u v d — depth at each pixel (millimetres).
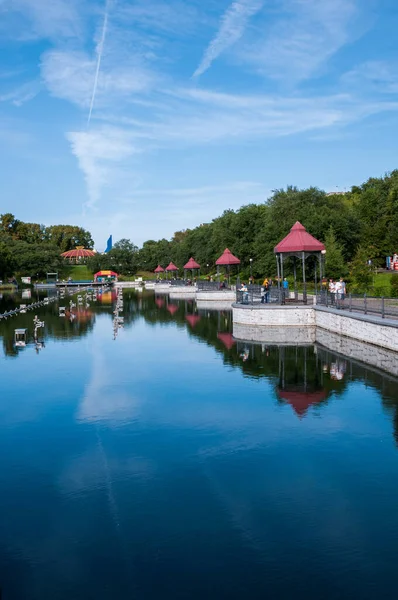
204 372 19578
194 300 61062
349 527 8359
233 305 34375
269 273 55656
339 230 52594
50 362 22344
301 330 29891
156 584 7074
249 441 12188
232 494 9555
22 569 7480
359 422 13281
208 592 6891
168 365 21141
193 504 9227
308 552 7734
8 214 152750
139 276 130750
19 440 12617
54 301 63031
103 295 75250
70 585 7082
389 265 61531
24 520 8820
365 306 24438
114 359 22781
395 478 10055
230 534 8250
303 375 18484
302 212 53375
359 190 97750
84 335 30984
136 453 11641
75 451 11844
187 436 12625
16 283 104562
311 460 10992
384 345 21844
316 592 6844
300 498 9352
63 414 14641
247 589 6930
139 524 8609
